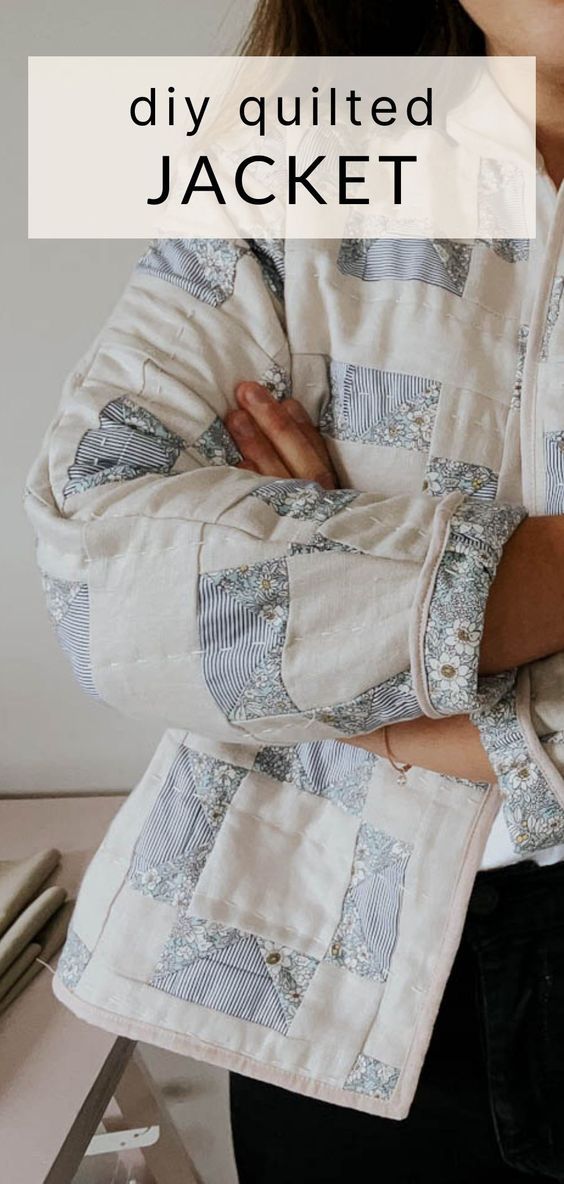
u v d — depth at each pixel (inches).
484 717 21.3
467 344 24.5
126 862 26.9
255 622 20.5
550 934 26.2
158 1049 53.4
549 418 22.9
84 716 50.8
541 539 20.4
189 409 24.4
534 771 21.0
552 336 23.1
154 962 26.1
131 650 21.5
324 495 21.6
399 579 20.0
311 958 25.8
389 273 25.5
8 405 46.7
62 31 42.1
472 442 24.2
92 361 25.6
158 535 21.4
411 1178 30.7
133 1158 54.2
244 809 26.5
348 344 25.2
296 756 26.8
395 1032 25.0
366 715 20.7
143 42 42.0
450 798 25.5
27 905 41.9
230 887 26.1
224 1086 53.9
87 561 21.7
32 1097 33.7
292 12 28.4
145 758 51.1
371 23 28.0
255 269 25.9
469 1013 28.4
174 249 26.5
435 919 25.1
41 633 49.6
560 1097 26.4
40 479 23.5
